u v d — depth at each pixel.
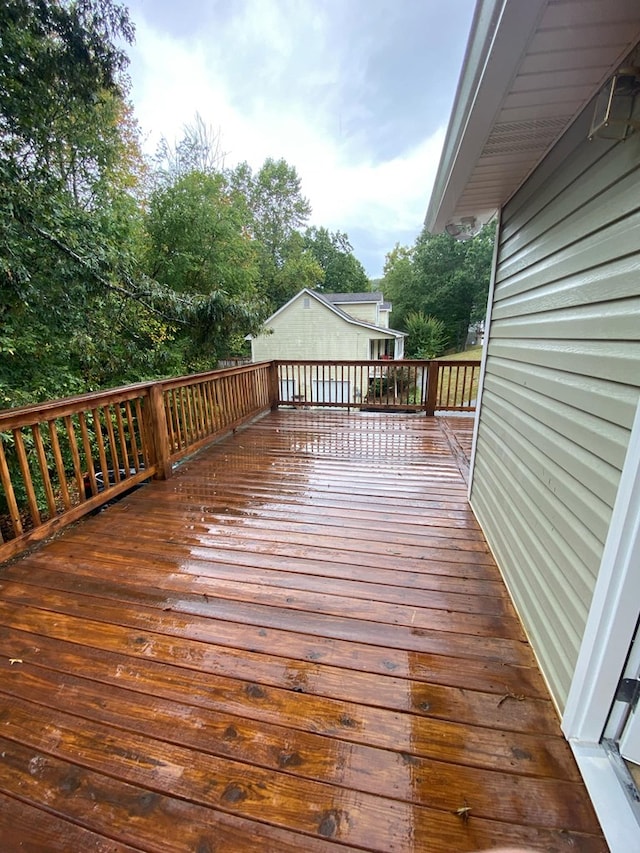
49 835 1.01
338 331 15.30
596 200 1.32
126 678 1.47
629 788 1.10
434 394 6.17
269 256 22.25
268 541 2.45
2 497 5.18
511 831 1.01
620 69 1.04
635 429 1.02
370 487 3.33
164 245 10.29
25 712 1.34
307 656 1.57
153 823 1.03
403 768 1.16
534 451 1.79
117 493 3.02
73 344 5.72
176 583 2.03
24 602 1.90
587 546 1.27
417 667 1.52
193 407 4.13
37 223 4.59
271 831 1.01
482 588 2.00
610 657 1.12
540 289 1.80
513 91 1.28
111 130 6.05
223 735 1.26
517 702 1.37
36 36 4.20
